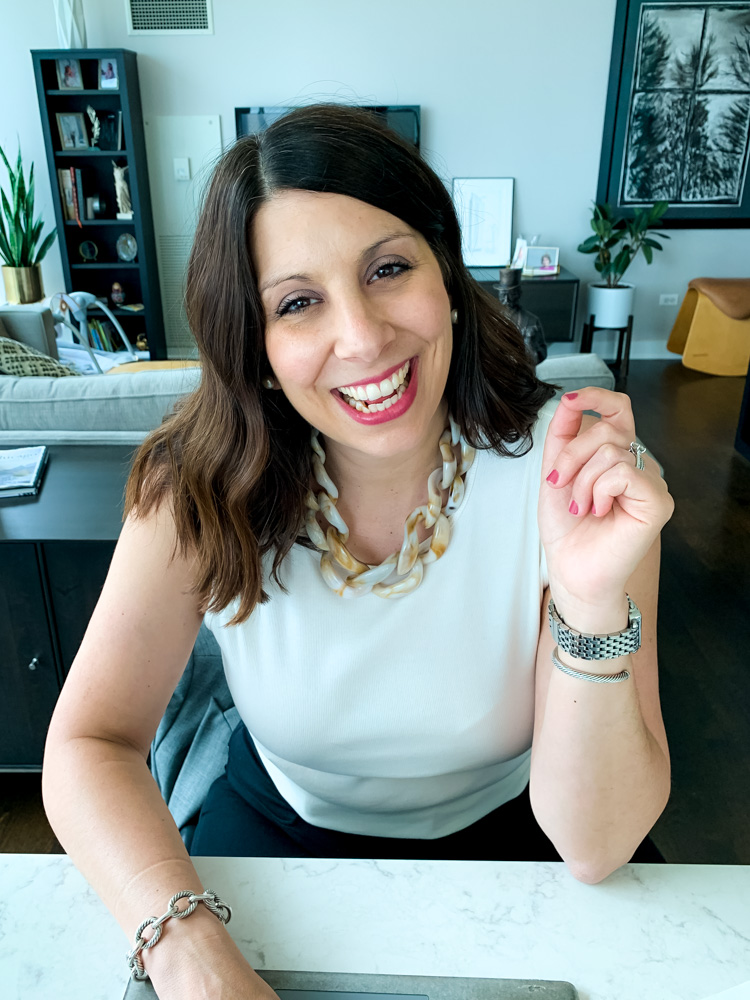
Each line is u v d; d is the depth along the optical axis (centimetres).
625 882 74
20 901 73
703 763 209
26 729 191
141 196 544
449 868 76
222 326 82
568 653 76
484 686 95
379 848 106
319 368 80
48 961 67
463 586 93
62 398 225
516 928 69
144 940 66
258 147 75
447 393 92
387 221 77
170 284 584
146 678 92
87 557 174
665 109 554
